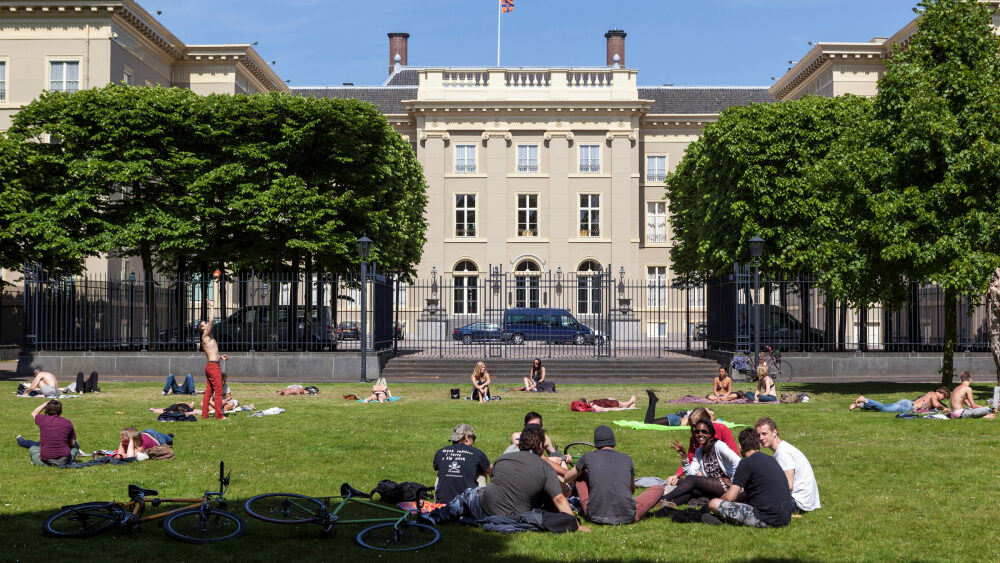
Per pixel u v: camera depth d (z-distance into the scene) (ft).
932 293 111.04
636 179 189.47
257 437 50.57
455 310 188.65
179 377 96.48
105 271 137.59
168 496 34.30
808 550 27.40
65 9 140.36
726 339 103.76
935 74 74.33
